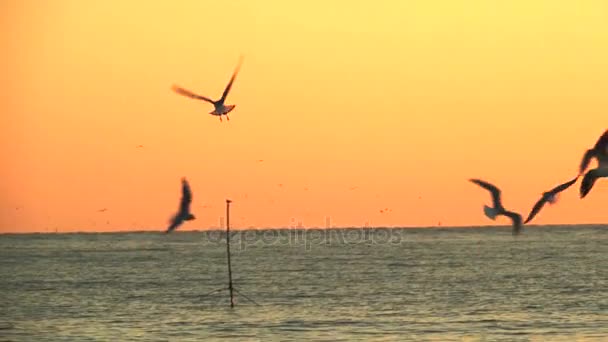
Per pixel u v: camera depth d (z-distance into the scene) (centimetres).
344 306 8719
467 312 8156
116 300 9431
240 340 6781
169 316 8106
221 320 7819
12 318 8044
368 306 8700
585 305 8600
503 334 6894
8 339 6938
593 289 10112
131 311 8475
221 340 6788
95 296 9869
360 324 7481
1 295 10038
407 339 6712
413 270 13425
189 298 9575
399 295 9675
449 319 7712
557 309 8306
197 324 7600
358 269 13788
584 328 7156
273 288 10612
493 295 9581
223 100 3484
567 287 10381
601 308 8350
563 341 6575
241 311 8400
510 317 7800
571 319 7644
